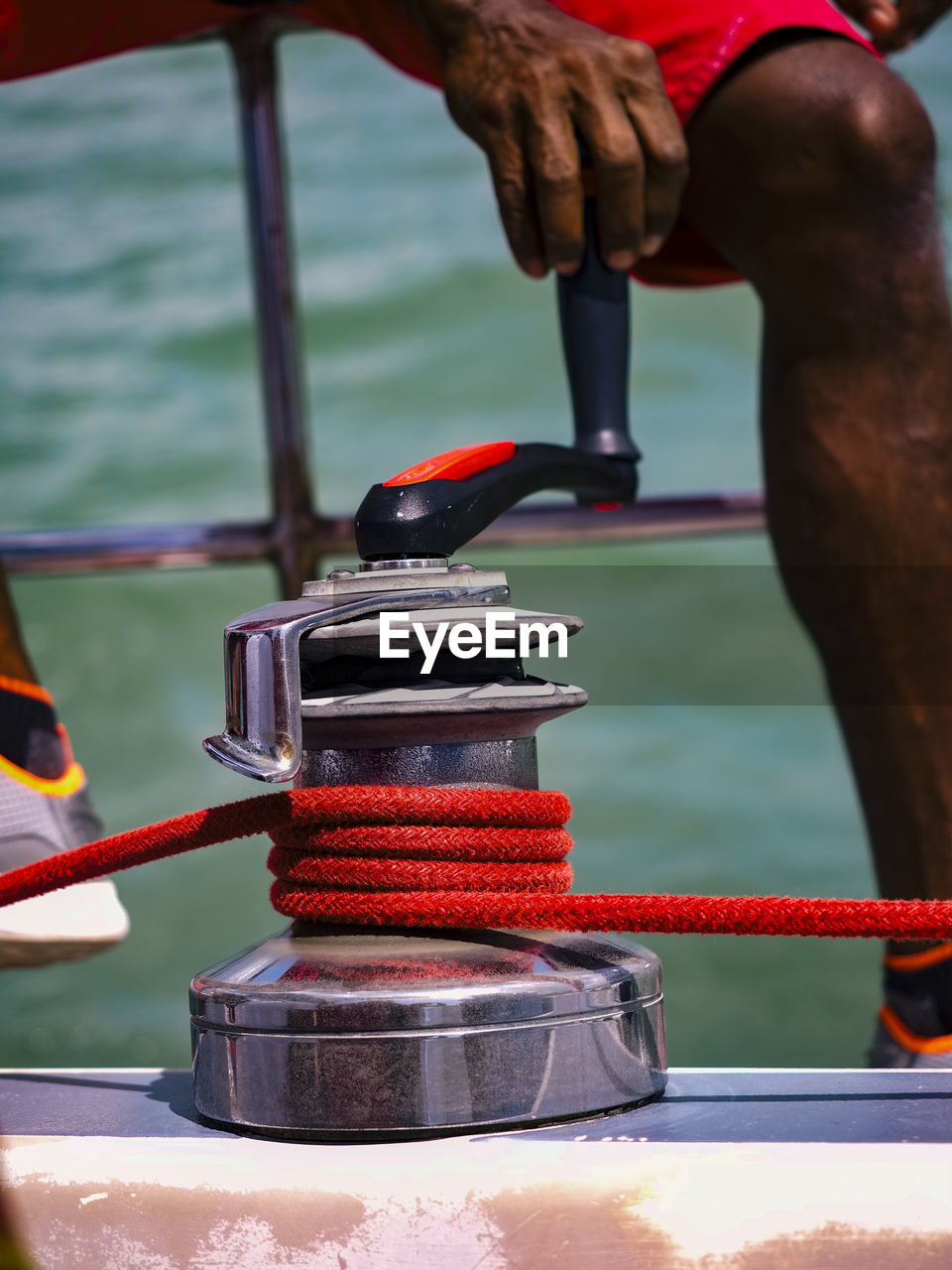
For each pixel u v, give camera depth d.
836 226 0.98
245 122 1.53
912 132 0.97
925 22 1.34
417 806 0.59
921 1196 0.51
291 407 1.55
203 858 4.38
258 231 1.54
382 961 0.58
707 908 0.59
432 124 8.38
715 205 1.03
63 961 0.97
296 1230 0.53
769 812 4.61
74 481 6.95
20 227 8.03
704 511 1.55
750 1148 0.52
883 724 1.03
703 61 0.99
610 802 4.69
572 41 0.92
